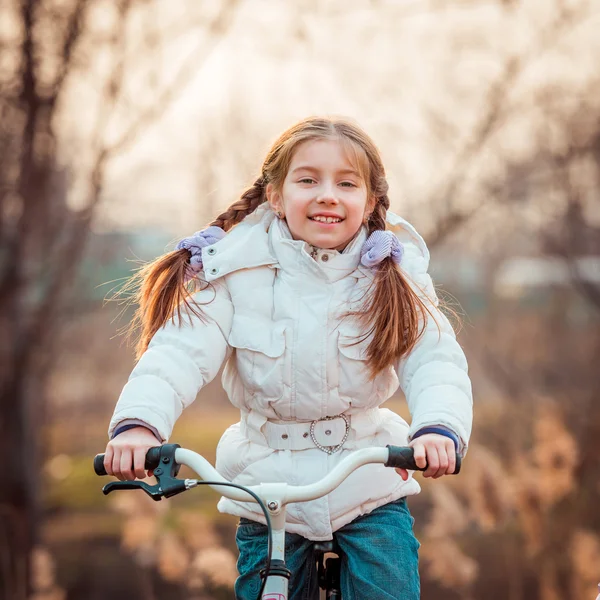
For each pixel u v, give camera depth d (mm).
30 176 11906
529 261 20859
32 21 11453
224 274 3580
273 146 3721
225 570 7426
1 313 12742
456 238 17906
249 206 3789
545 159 14328
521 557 10195
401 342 3451
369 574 3461
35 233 12578
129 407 3252
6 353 12891
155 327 3596
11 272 12266
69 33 11531
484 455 8625
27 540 12008
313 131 3561
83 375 19875
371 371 3459
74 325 16812
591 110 13922
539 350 19531
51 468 16578
